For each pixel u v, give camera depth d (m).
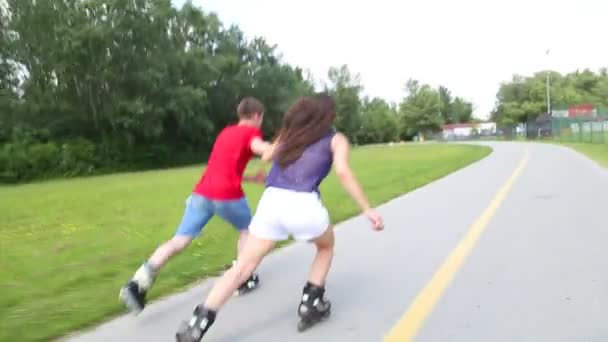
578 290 5.03
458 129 120.06
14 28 48.78
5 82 51.25
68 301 5.31
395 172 21.25
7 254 7.95
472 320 4.41
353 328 4.36
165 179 25.67
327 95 4.13
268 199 4.02
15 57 50.44
